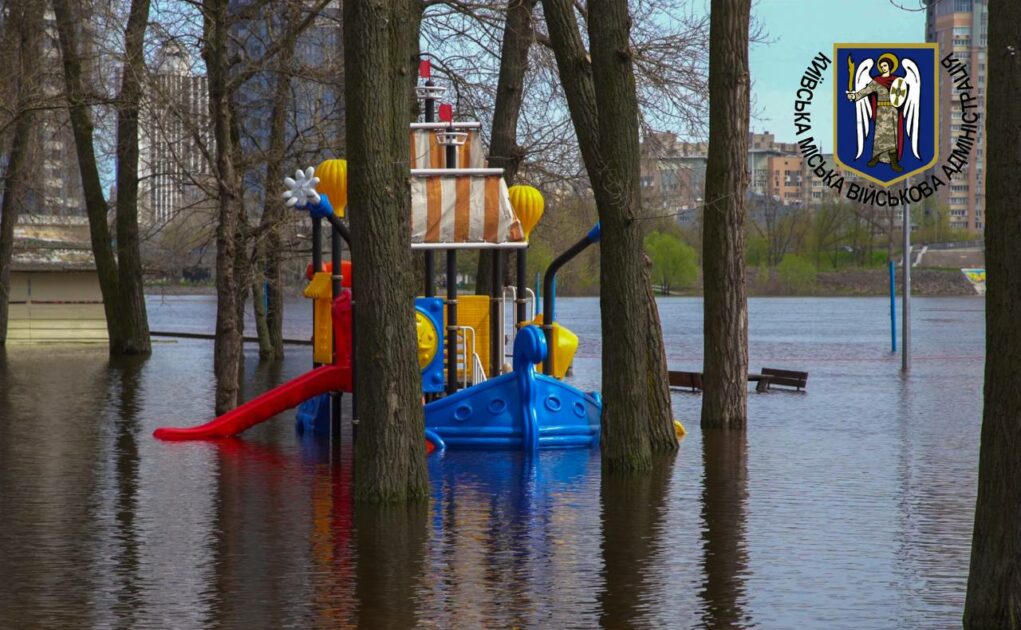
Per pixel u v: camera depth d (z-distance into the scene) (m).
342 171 20.14
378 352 13.89
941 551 11.96
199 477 16.44
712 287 21.72
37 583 10.62
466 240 19.66
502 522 13.26
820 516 13.71
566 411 19.62
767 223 135.38
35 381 32.12
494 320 20.48
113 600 10.05
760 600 10.09
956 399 27.91
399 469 14.16
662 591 10.36
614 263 16.61
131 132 39.47
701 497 14.89
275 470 17.08
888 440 20.42
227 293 22.03
